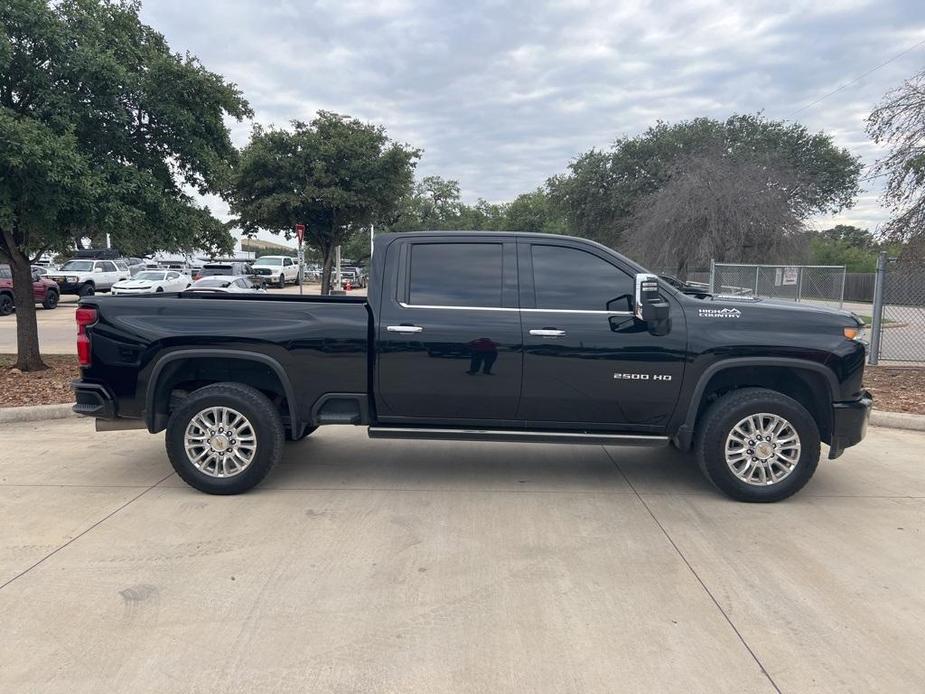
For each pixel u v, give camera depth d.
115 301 5.28
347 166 20.56
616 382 5.12
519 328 5.12
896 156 10.33
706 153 25.84
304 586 3.77
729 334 5.06
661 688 2.90
